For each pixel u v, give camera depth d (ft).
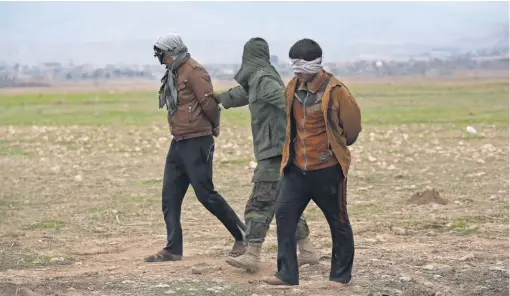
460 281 51.47
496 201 83.10
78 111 240.53
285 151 48.06
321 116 46.91
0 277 53.26
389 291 49.03
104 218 76.02
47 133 161.17
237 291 49.16
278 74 52.34
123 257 60.03
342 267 50.11
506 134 153.58
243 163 112.68
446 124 180.86
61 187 93.56
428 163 112.47
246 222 53.11
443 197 85.40
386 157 119.14
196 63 56.18
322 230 69.26
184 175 57.47
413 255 58.80
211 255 59.88
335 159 47.39
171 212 57.72
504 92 356.18
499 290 49.37
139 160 117.50
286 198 48.52
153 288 49.88
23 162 114.93
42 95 397.60
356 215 76.13
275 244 62.69
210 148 56.54
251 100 51.85
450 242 63.93
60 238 67.51
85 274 53.88
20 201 84.64
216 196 56.95
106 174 103.60
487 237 65.82
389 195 87.25
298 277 50.06
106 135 157.38
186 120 56.03
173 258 57.93
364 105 262.67
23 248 63.62
